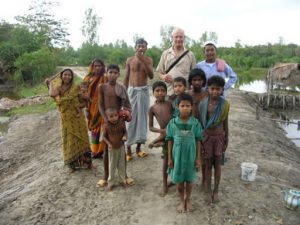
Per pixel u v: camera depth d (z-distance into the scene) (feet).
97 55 153.38
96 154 20.42
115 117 15.34
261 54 231.71
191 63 17.92
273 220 13.96
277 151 29.04
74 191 16.76
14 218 15.03
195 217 13.85
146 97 19.57
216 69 17.02
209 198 15.17
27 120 47.34
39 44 114.52
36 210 15.42
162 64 18.56
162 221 13.70
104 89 17.04
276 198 15.99
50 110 53.26
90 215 14.57
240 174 18.72
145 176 17.88
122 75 85.15
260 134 35.32
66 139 18.24
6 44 105.50
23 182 21.24
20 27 116.67
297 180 21.12
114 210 14.79
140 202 15.25
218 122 14.08
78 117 18.13
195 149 13.65
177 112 14.69
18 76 94.94
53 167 21.06
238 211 14.42
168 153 14.24
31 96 72.64
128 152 19.94
